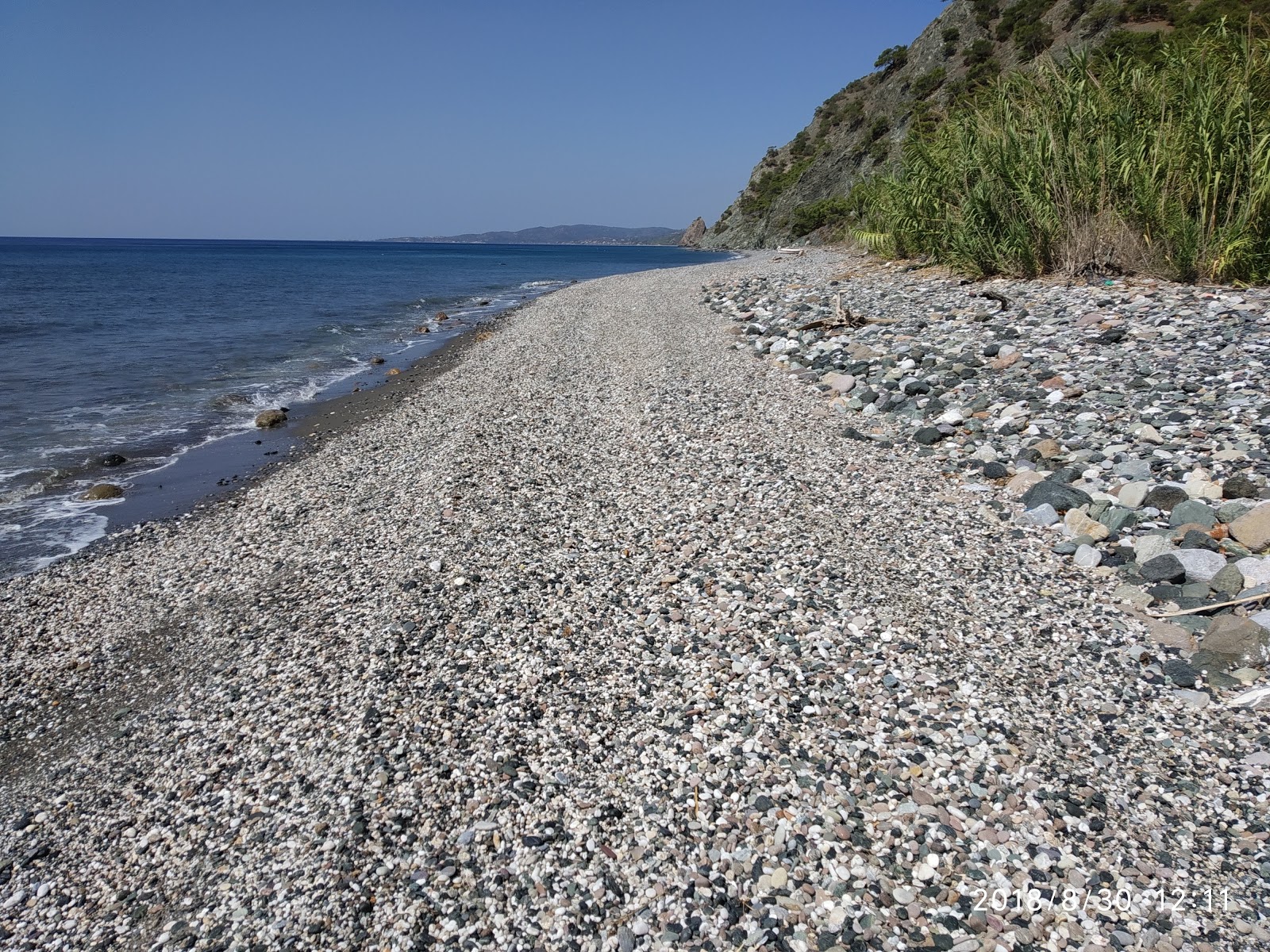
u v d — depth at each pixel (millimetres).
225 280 54281
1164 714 5027
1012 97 17312
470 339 25125
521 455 11180
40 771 5586
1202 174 12734
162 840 4773
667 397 13312
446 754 5145
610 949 3807
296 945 3959
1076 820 4285
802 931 3811
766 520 8141
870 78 82125
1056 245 15383
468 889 4176
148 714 6078
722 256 88000
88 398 16984
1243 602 5695
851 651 5855
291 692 6020
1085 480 7957
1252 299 11680
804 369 13727
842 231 47156
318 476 11469
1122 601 6156
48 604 8070
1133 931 3660
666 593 6938
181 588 8195
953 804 4449
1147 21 39844
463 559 7883
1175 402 9055
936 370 11961
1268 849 4023
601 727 5332
